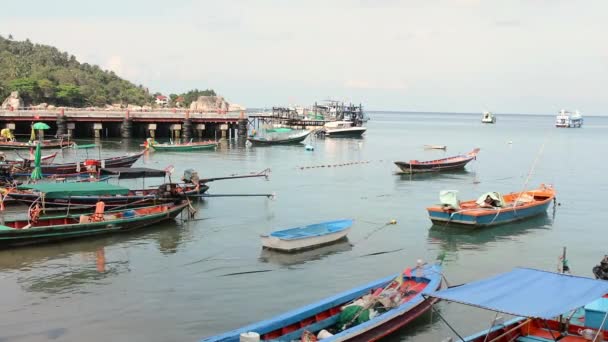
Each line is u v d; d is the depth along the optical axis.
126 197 39.12
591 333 16.98
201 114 105.31
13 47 186.50
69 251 30.62
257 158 78.12
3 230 29.67
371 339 18.91
